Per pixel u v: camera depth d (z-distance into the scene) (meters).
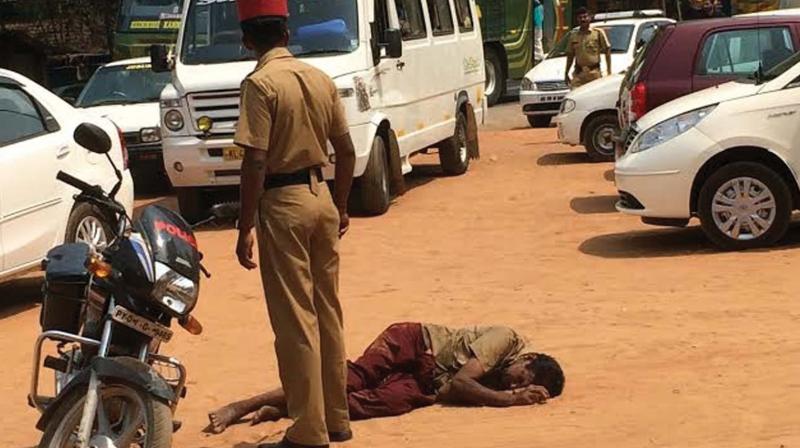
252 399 6.91
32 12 32.31
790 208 10.88
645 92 13.38
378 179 13.88
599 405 6.81
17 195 9.77
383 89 14.23
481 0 28.61
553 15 30.81
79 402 5.41
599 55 19.64
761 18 13.35
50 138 10.23
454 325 8.90
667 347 7.91
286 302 5.98
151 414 5.34
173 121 13.59
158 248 5.48
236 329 9.20
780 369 7.23
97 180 10.55
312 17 14.16
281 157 5.92
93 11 32.75
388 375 7.00
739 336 8.05
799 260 10.38
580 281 10.18
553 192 15.39
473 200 15.03
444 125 16.66
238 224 6.01
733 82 11.84
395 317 9.25
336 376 6.34
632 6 34.38
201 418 7.07
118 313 5.48
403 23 15.23
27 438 6.88
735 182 10.92
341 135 6.23
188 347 8.69
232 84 13.34
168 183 17.83
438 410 6.93
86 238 10.46
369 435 6.53
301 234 5.96
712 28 13.39
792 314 8.56
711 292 9.43
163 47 14.20
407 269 11.07
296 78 5.96
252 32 6.04
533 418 6.64
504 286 10.16
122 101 17.70
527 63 29.78
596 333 8.40
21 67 28.72
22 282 11.59
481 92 18.70
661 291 9.60
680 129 11.06
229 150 13.43
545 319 8.91
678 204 11.09
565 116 18.05
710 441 6.10
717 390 6.92
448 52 16.94
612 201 14.42
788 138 10.78
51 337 5.61
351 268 11.20
